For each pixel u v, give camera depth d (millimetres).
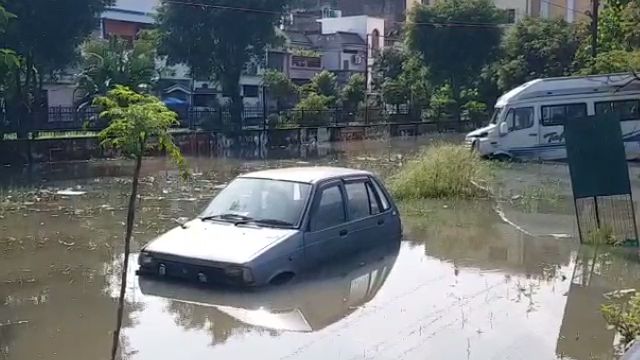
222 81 37125
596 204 10383
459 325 6402
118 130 4902
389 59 56344
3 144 23141
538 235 10867
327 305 6945
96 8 26344
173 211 13531
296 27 70125
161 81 40656
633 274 8383
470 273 8383
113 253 9648
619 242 10086
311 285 7633
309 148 32875
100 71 30406
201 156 28125
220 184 18281
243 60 36781
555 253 9547
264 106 35719
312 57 59312
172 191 16734
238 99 37031
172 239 7797
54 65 26719
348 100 44875
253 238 7570
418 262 8914
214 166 23641
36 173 20844
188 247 7512
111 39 32719
